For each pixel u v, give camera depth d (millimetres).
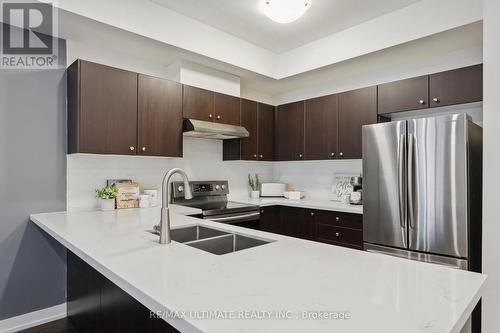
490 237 1943
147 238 1572
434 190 2207
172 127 2910
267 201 3576
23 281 2373
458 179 2105
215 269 1094
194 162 3480
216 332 675
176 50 2830
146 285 941
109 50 2826
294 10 2254
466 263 2061
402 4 2582
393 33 2693
